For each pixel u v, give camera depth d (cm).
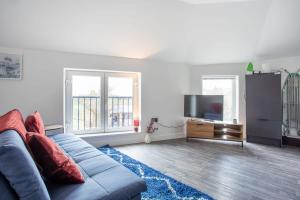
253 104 469
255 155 375
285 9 368
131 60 453
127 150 403
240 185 251
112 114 459
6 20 305
